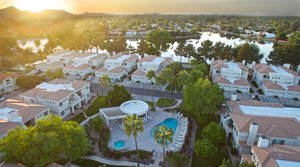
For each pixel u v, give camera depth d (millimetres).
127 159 49344
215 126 51812
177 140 55531
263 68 93875
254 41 198750
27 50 142375
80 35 145625
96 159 49375
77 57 113875
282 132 47219
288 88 80625
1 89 82438
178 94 82688
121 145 54188
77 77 98188
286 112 56875
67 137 41188
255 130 46656
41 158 37906
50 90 70188
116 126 62406
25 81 85250
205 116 61594
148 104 74125
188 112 67688
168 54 148750
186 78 70750
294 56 108125
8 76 85625
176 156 43125
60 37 152625
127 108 66125
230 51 119875
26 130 40875
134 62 112938
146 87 89125
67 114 68125
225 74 91000
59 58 116500
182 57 138250
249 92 84500
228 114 59250
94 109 71375
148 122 64062
